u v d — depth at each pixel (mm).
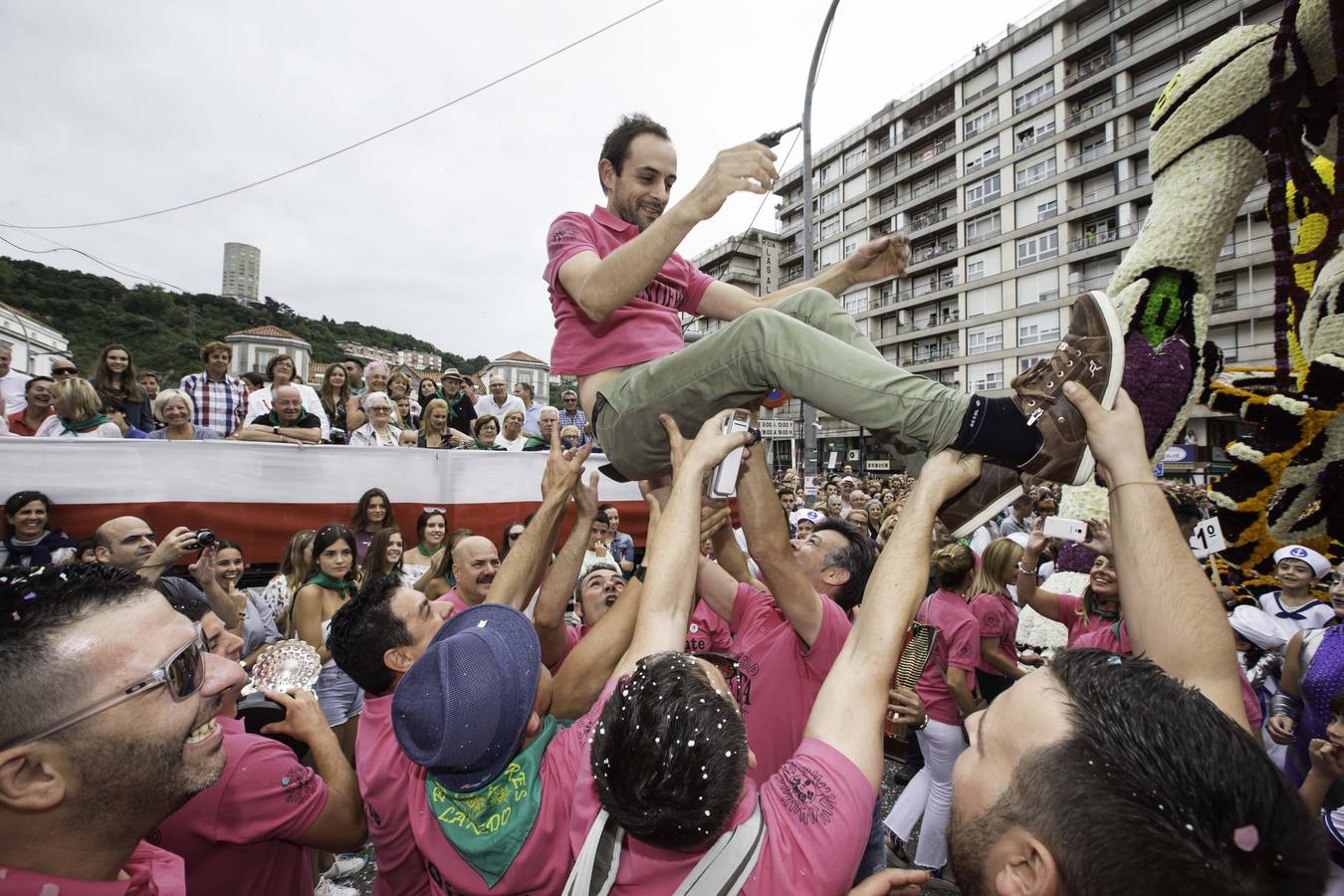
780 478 11953
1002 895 889
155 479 4832
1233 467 2822
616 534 6527
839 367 1555
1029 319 37750
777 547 2072
